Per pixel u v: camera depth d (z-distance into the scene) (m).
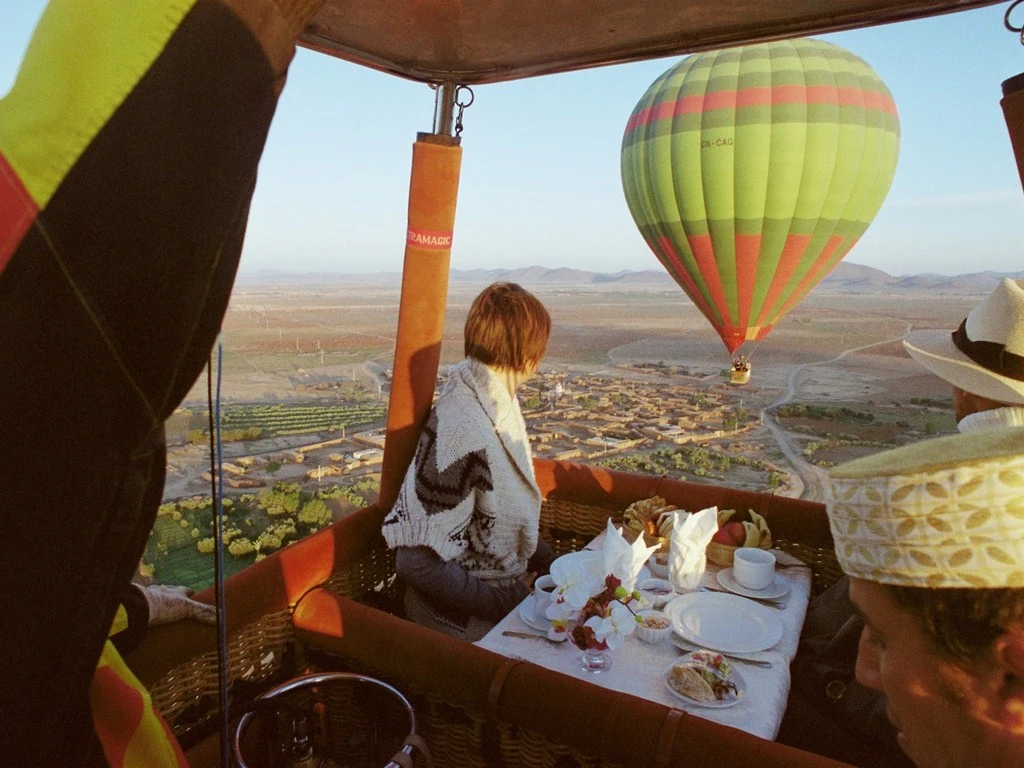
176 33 0.47
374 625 1.49
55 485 0.49
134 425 0.51
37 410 0.47
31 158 0.46
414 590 2.04
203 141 0.48
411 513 1.93
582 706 1.23
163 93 0.47
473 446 1.95
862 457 0.60
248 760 1.30
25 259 0.46
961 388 1.61
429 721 1.44
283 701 1.22
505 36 2.00
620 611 1.57
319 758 1.29
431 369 2.32
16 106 0.48
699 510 2.49
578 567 1.77
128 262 0.47
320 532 2.03
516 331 2.01
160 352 0.49
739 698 1.45
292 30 0.52
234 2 0.48
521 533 2.11
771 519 2.38
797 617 1.86
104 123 0.46
